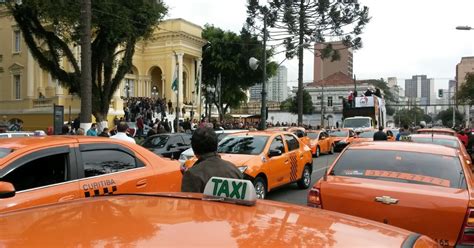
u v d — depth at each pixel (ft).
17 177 14.61
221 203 7.32
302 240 5.40
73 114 101.65
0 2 66.69
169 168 19.69
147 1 68.49
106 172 17.10
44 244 4.82
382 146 18.70
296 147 35.78
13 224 5.78
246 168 27.53
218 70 139.03
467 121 275.80
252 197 7.28
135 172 18.12
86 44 46.80
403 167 16.87
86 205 7.05
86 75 46.73
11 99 119.03
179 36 129.59
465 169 16.53
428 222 13.82
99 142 17.56
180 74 129.59
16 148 15.24
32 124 109.60
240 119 153.38
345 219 7.07
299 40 105.29
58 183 15.51
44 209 6.84
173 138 46.98
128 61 71.00
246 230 5.58
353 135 79.87
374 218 14.61
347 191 15.39
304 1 102.53
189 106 130.31
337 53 107.86
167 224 5.68
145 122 100.07
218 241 5.06
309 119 253.03
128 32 65.67
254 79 142.10
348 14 100.94
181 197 7.90
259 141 31.68
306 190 35.83
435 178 15.98
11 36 119.65
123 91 130.11
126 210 6.57
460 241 13.46
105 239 4.97
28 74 114.73
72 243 4.83
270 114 246.47
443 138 34.88
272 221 6.20
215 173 12.53
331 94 277.64
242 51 132.67
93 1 62.08
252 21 103.14
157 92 140.56
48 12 60.85
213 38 138.31
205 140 12.79
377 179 16.24
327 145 77.10
